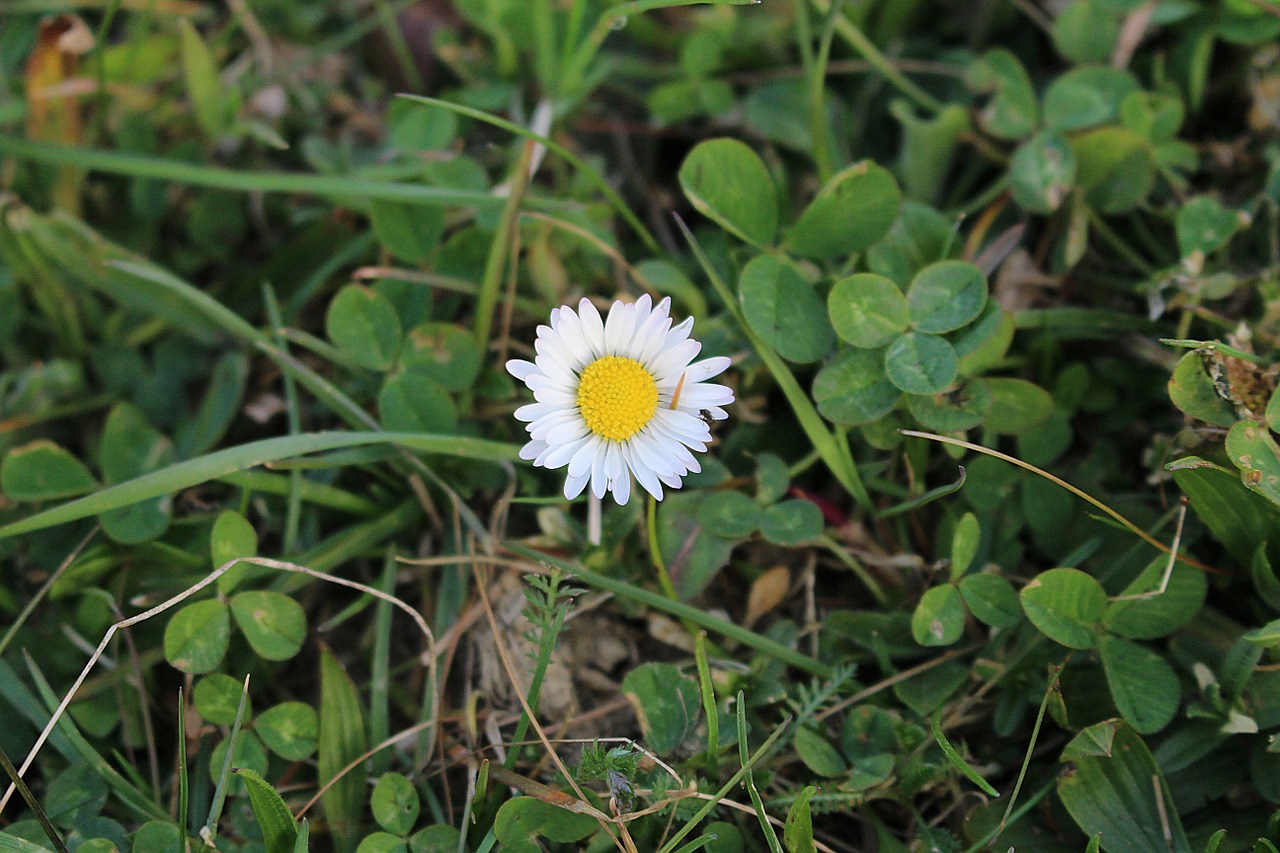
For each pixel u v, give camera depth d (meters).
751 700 0.30
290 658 0.31
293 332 0.31
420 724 0.30
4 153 0.33
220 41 0.35
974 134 0.34
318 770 0.30
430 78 0.36
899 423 0.31
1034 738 0.29
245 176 0.32
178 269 0.34
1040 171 0.33
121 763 0.30
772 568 0.32
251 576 0.31
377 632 0.31
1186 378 0.30
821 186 0.33
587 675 0.31
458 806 0.30
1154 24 0.34
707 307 0.33
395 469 0.32
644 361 0.29
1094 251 0.33
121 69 0.35
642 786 0.30
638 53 0.35
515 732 0.30
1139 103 0.33
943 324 0.30
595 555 0.31
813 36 0.35
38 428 0.33
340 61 0.36
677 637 0.31
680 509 0.31
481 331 0.32
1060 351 0.32
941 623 0.30
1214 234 0.31
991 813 0.30
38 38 0.33
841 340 0.31
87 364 0.34
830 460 0.31
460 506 0.31
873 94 0.35
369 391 0.32
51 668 0.31
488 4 0.34
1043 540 0.31
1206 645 0.30
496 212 0.32
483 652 0.31
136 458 0.32
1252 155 0.33
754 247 0.32
